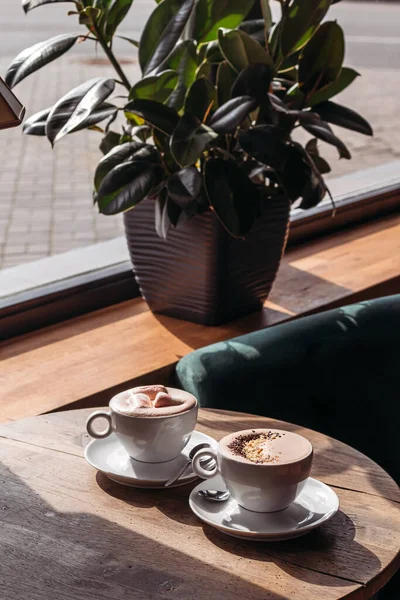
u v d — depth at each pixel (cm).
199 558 86
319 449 113
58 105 146
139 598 79
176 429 101
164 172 167
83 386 161
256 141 160
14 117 73
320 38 175
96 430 118
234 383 147
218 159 164
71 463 108
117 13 167
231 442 96
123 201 159
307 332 161
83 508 97
